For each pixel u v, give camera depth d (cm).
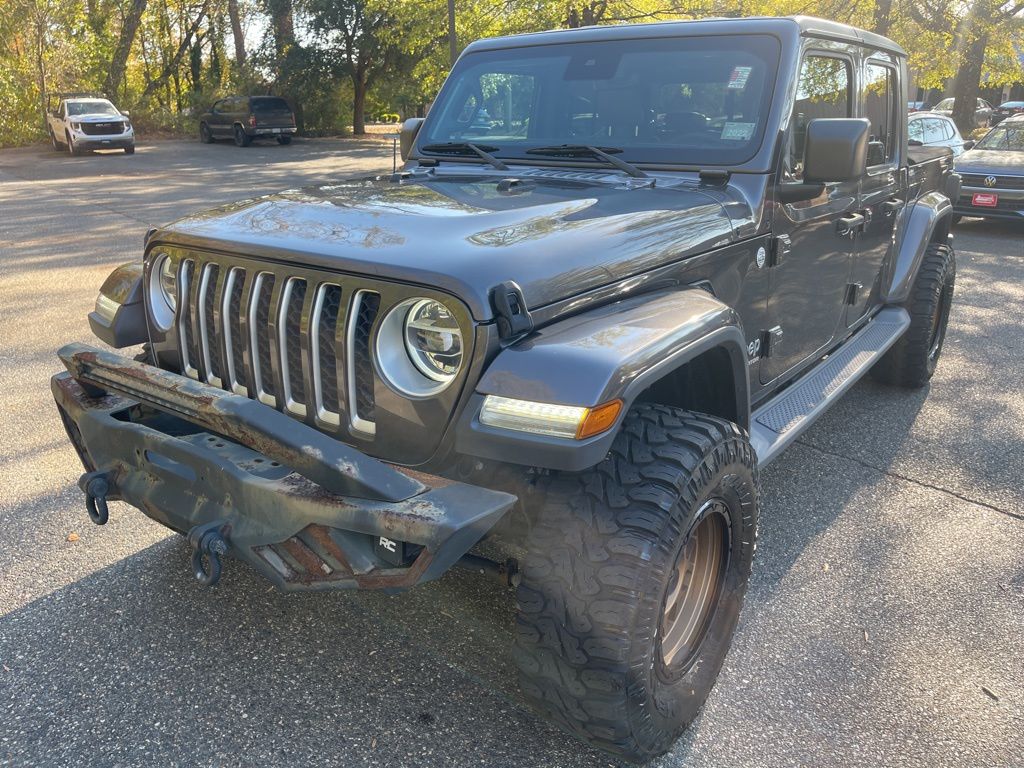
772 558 342
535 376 192
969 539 358
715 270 279
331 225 238
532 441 187
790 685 266
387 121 4538
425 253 211
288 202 270
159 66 3766
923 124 1194
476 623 292
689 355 215
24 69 2875
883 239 447
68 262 898
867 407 513
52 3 2908
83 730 240
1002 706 258
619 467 210
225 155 2458
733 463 227
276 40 3344
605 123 337
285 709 250
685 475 209
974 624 299
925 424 486
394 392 210
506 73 363
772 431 312
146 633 285
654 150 322
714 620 252
